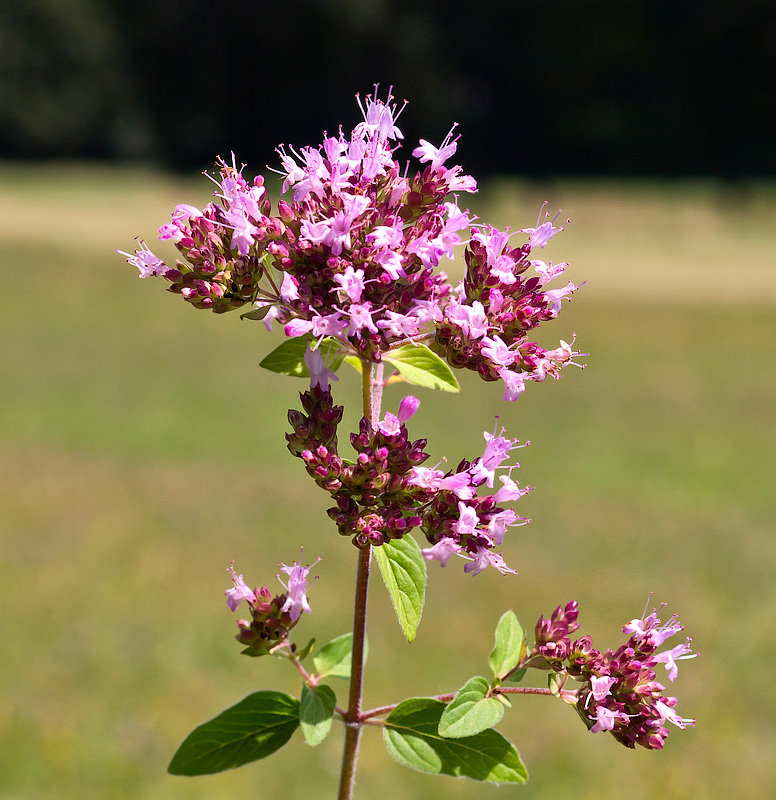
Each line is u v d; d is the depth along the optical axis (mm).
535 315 2971
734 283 33469
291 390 19203
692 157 74188
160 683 8320
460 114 74750
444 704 2953
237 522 11766
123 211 42438
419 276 2879
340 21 70750
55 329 23641
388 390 13820
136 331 24062
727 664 8961
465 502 2861
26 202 44844
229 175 2949
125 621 9234
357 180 2824
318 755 7703
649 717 2953
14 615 9219
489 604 9867
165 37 72750
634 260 37750
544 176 71938
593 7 73938
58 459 14109
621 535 11906
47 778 7066
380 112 2904
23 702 7906
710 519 12617
